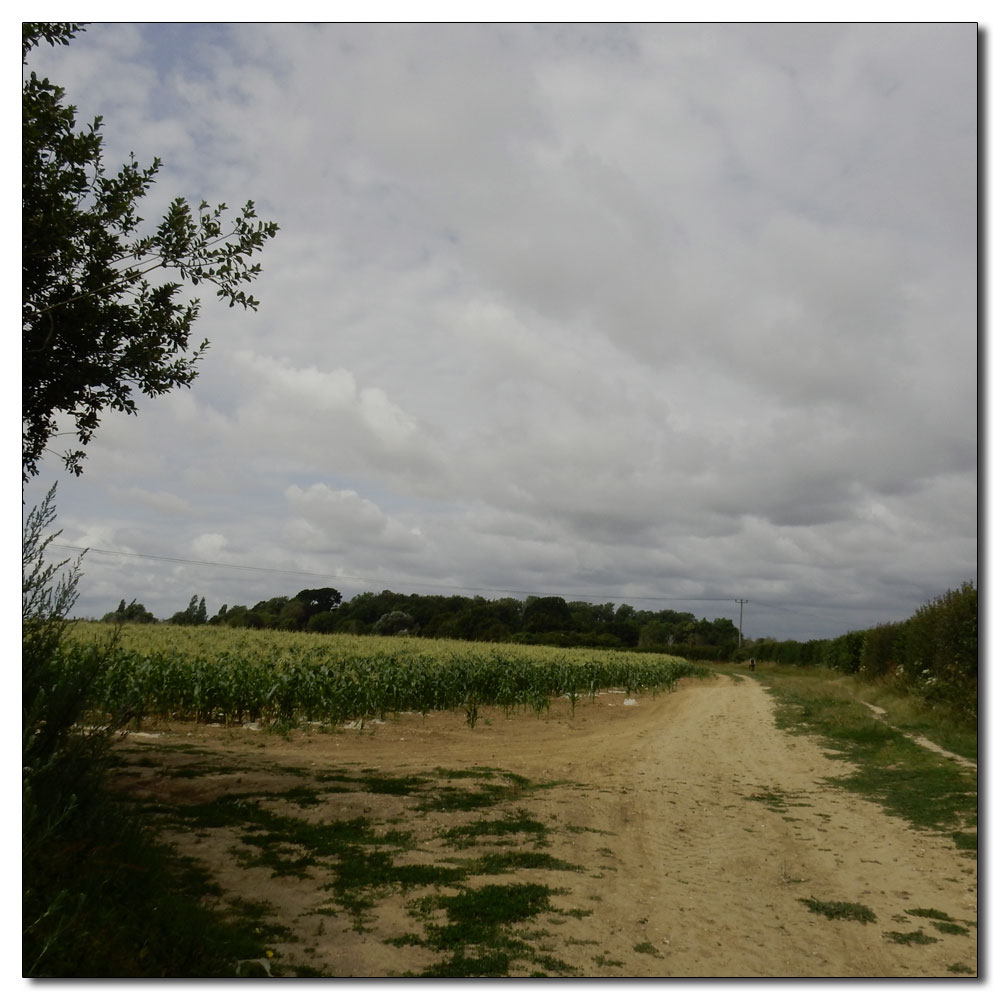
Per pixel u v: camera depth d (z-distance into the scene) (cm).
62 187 698
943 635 1861
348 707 1702
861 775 1324
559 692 2736
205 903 555
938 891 715
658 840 888
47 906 429
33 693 538
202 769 1044
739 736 1875
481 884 666
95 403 773
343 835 789
